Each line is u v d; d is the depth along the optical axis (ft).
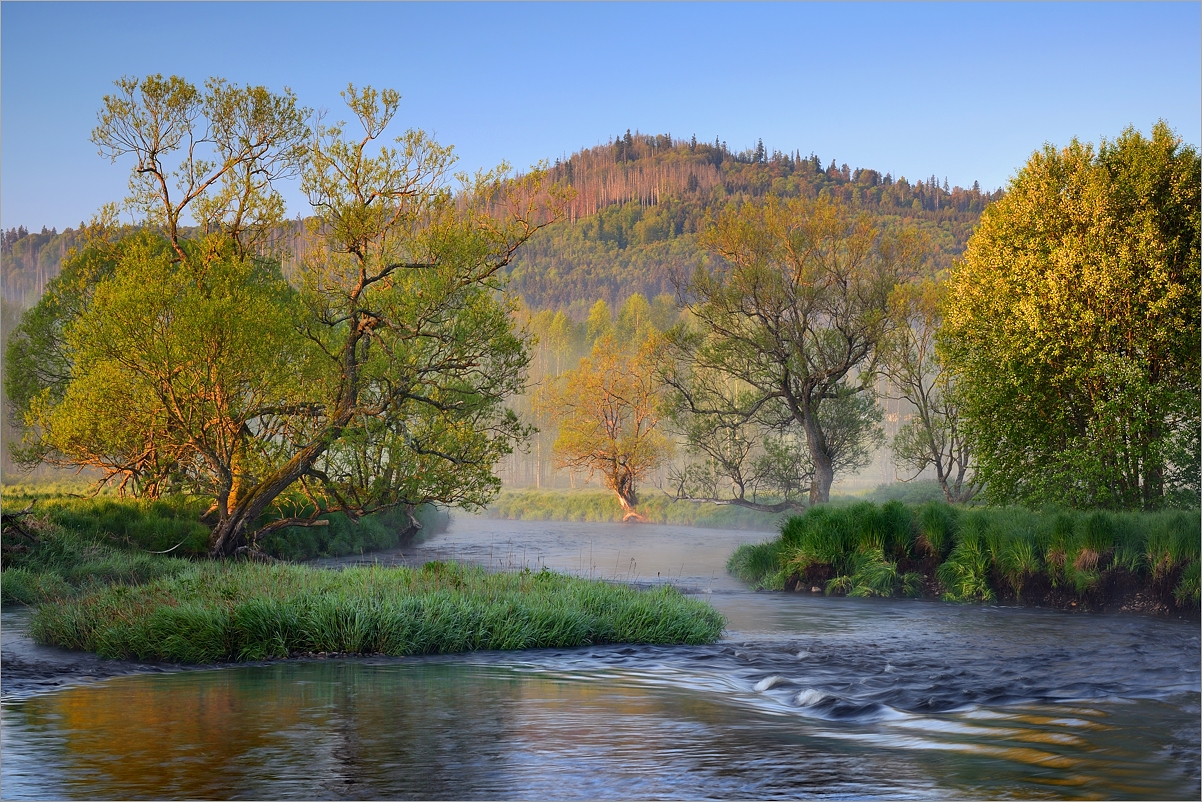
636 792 23.71
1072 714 34.06
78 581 67.51
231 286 82.28
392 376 87.45
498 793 23.59
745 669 44.06
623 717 33.04
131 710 33.76
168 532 85.46
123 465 93.97
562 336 481.87
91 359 80.64
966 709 35.06
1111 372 84.94
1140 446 85.30
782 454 157.69
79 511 86.53
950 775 25.54
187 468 93.50
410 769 25.81
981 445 95.14
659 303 495.41
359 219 84.94
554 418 225.76
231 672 42.32
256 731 30.45
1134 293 88.28
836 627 58.85
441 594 53.11
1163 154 92.84
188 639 45.75
